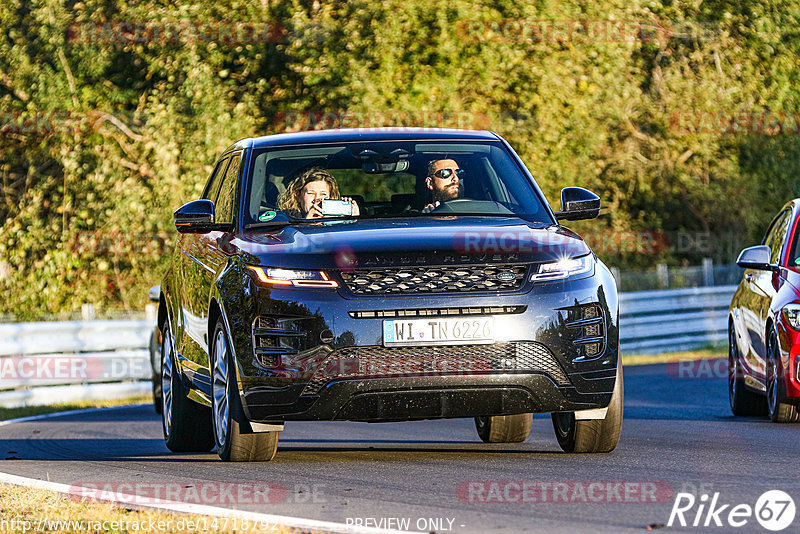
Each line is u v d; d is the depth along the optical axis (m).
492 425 30.06
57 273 77.88
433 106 78.06
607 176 94.75
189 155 75.06
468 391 22.72
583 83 85.56
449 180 27.00
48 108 78.56
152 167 77.25
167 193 75.12
